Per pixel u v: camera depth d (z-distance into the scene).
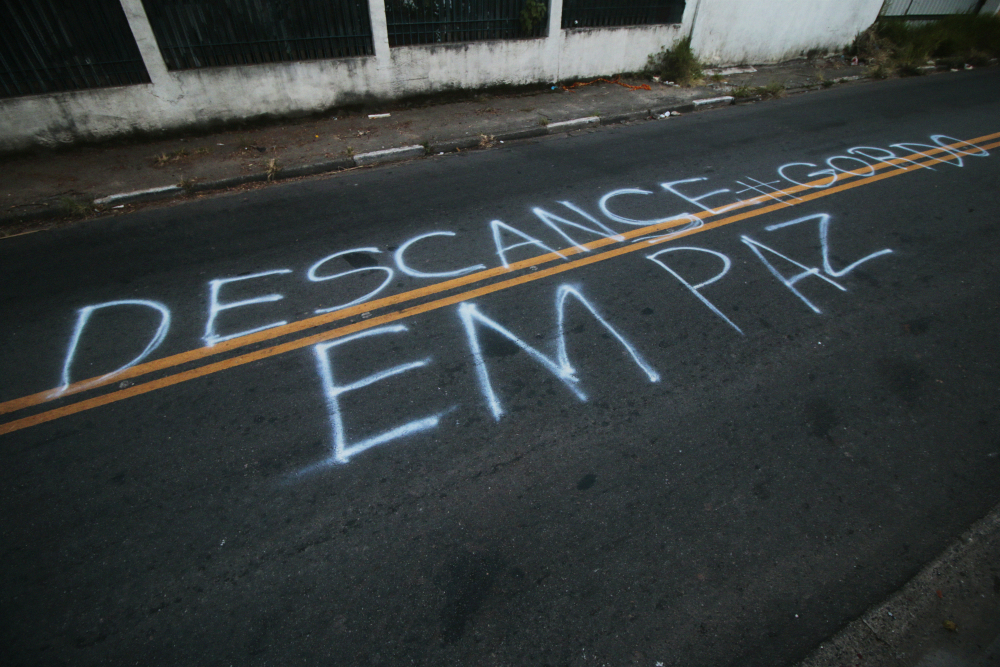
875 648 2.36
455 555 2.68
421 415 3.41
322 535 2.77
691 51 10.89
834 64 12.30
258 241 5.30
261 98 7.79
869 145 7.55
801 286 4.59
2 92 6.48
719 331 4.10
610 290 4.55
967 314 4.27
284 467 3.10
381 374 3.71
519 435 3.29
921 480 3.04
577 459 3.15
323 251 5.11
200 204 6.10
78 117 6.92
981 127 8.25
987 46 13.74
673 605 2.49
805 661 2.31
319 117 8.30
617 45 10.07
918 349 3.93
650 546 2.72
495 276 4.74
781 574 2.61
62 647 2.36
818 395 3.56
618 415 3.42
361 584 2.57
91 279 4.74
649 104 9.21
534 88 9.75
